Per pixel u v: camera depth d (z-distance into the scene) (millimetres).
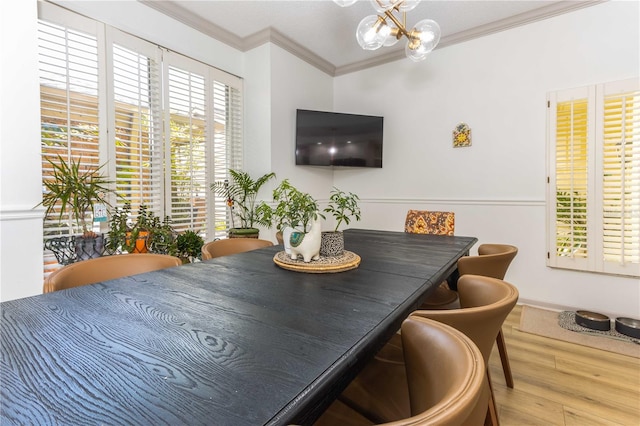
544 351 2119
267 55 3330
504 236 3115
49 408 471
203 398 494
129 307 895
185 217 3020
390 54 3754
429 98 3545
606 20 2590
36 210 1943
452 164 3414
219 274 1259
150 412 462
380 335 749
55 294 1008
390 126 3857
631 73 2496
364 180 4086
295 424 469
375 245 1943
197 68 3076
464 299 1209
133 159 2615
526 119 2975
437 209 3523
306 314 845
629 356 2041
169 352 638
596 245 2645
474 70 3242
